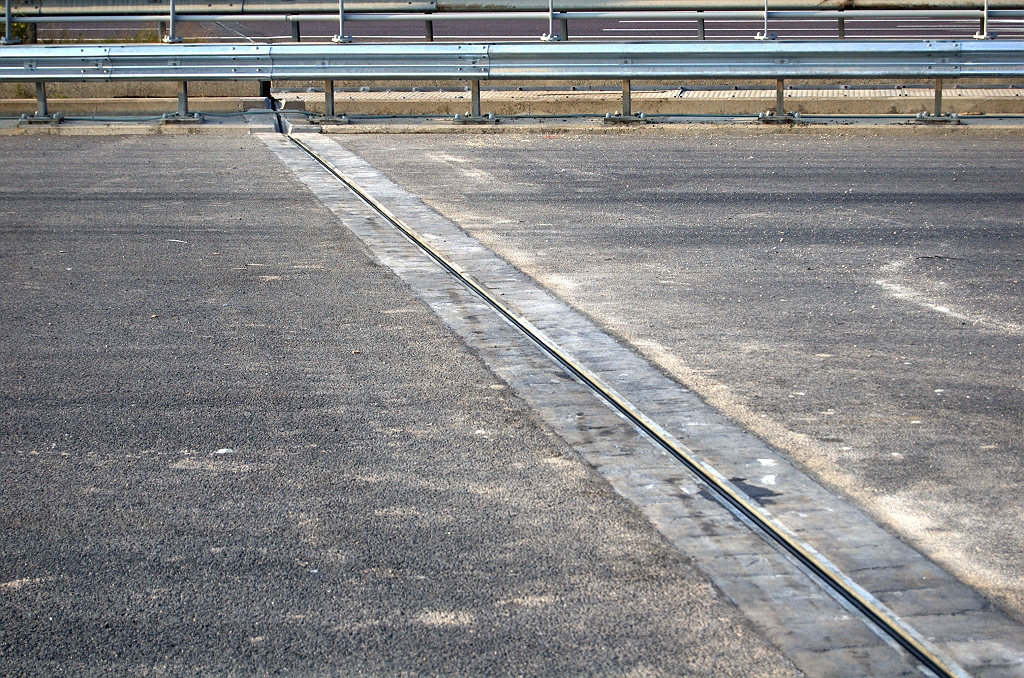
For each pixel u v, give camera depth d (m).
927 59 16.77
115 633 4.22
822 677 3.97
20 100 17.94
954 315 8.33
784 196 12.51
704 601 4.45
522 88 19.98
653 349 7.58
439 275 9.43
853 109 17.92
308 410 6.43
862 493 5.42
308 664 4.04
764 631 4.25
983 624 4.31
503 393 6.73
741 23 25.73
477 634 4.21
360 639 4.18
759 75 16.98
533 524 5.07
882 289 9.02
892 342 7.71
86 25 25.05
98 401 6.56
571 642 4.17
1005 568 4.73
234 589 4.52
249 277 9.29
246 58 17.33
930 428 6.21
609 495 5.37
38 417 6.31
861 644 4.18
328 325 8.04
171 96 18.70
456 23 26.81
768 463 5.75
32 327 7.95
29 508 5.22
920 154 15.03
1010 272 9.49
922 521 5.14
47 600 4.44
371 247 10.33
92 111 17.97
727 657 4.09
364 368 7.15
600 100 18.36
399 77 17.31
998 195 12.48
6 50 17.11
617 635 4.21
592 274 9.48
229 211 11.73
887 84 19.41
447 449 5.89
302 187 12.98
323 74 17.38
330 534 4.96
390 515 5.15
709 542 4.92
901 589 4.55
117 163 14.45
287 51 17.28
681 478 5.57
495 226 11.20
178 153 15.20
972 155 14.91
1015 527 5.09
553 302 8.68
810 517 5.16
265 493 5.37
